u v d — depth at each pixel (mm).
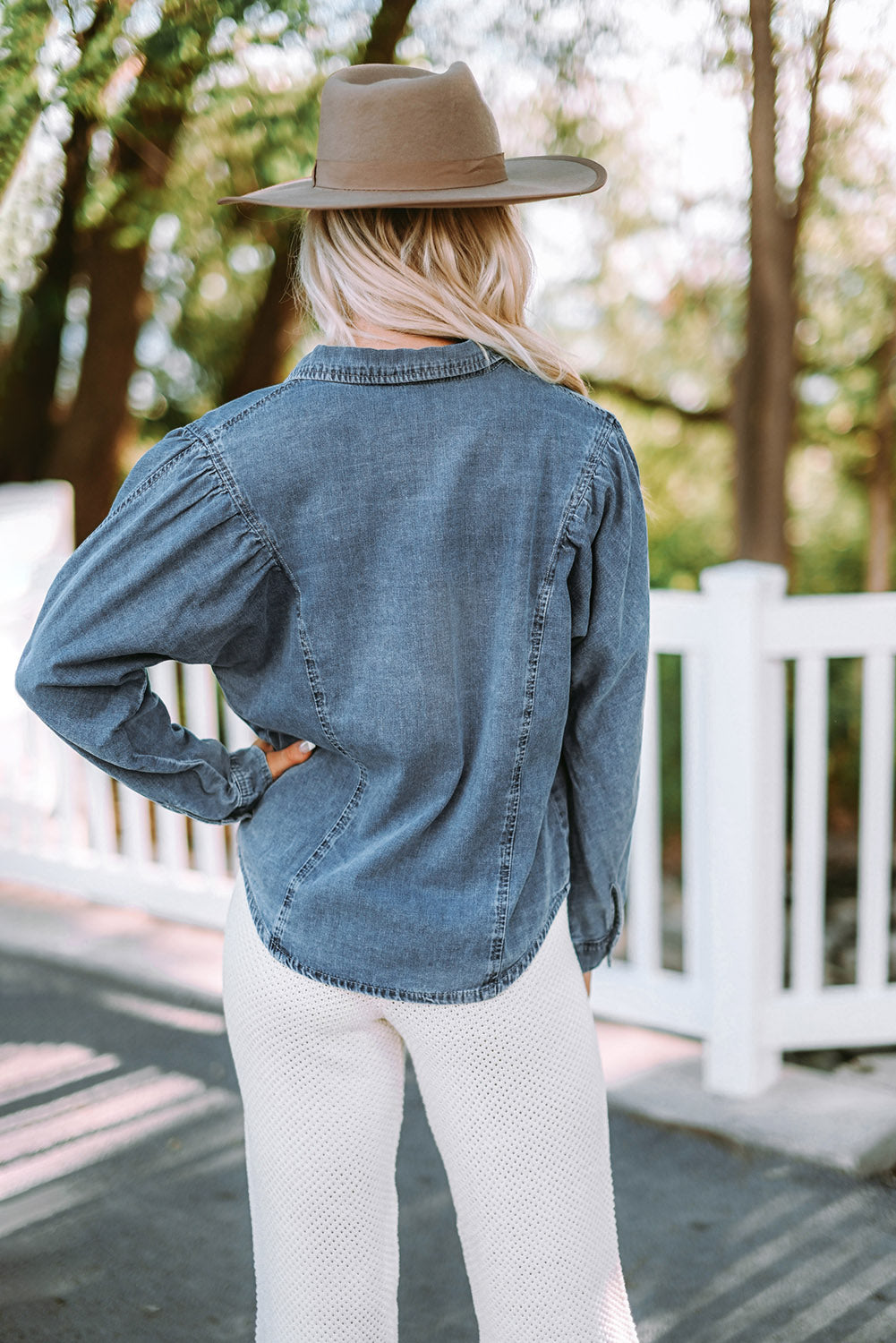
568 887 1456
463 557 1264
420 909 1302
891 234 6492
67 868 3871
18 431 6793
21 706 3973
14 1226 2346
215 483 1259
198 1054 2998
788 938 4879
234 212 5898
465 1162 1377
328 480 1253
